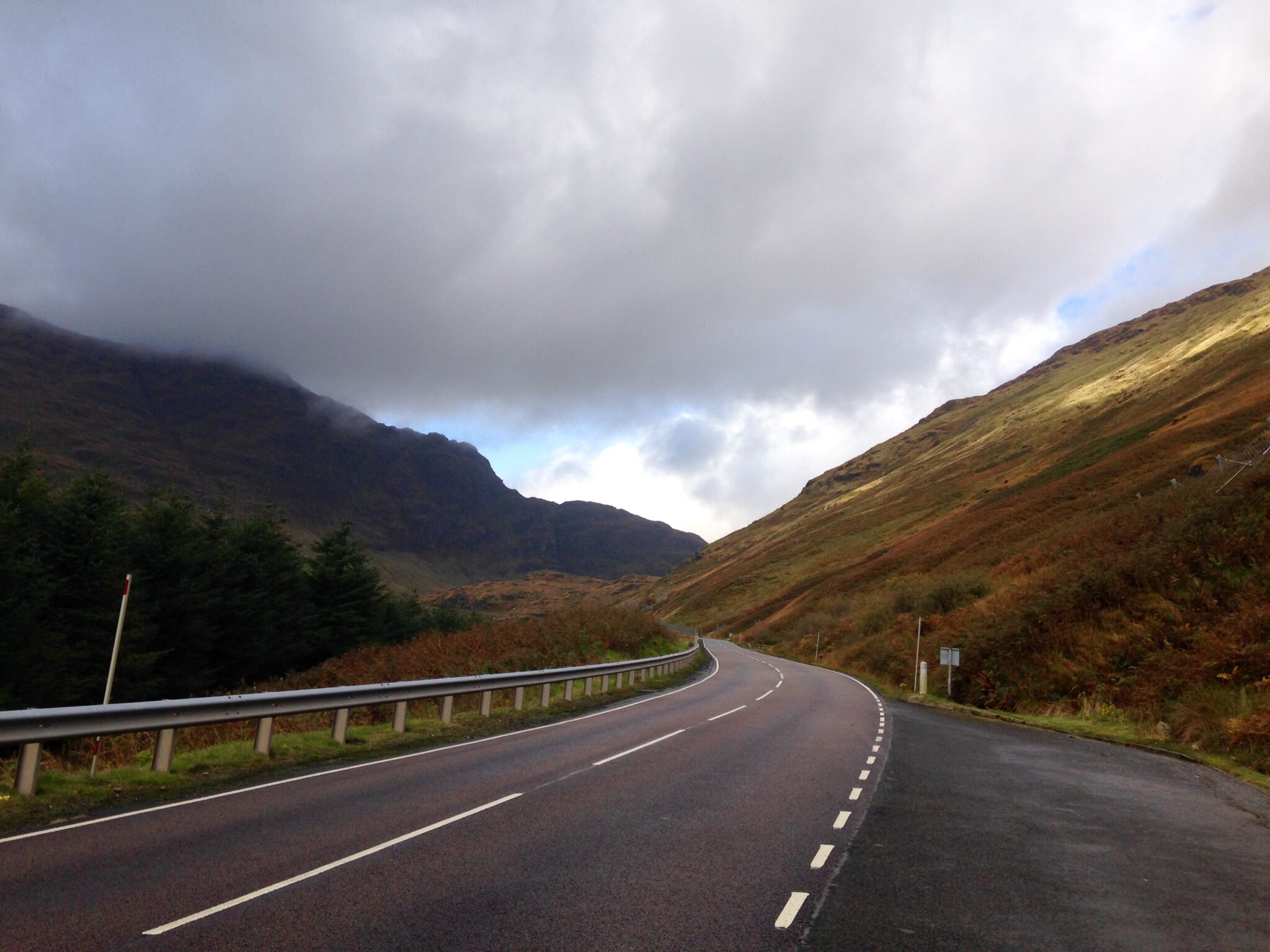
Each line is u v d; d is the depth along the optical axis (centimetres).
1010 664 2722
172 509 4719
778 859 664
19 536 3666
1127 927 525
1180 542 2606
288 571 5978
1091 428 12344
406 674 2388
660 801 887
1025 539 6125
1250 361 9062
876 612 5803
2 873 585
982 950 475
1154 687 2009
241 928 480
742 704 2238
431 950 452
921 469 18938
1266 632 1900
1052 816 898
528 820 782
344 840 693
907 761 1303
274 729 1603
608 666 2398
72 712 859
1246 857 734
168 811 802
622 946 464
